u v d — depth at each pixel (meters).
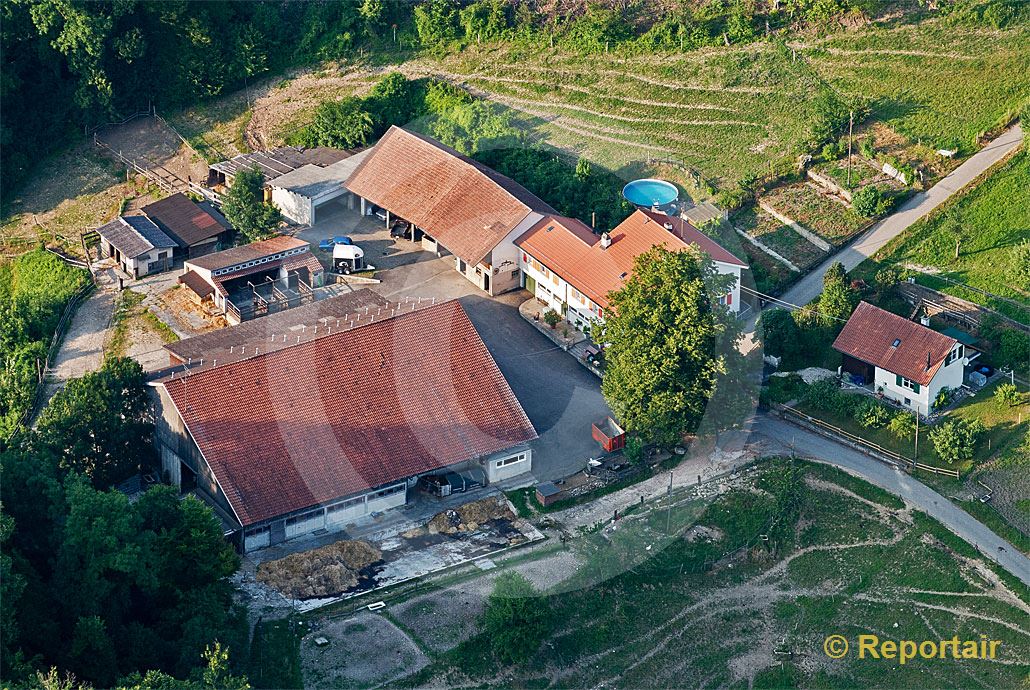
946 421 76.44
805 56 95.88
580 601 66.00
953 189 89.25
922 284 84.50
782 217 87.62
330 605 64.81
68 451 67.81
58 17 94.06
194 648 60.88
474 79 93.19
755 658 65.00
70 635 60.97
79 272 86.50
